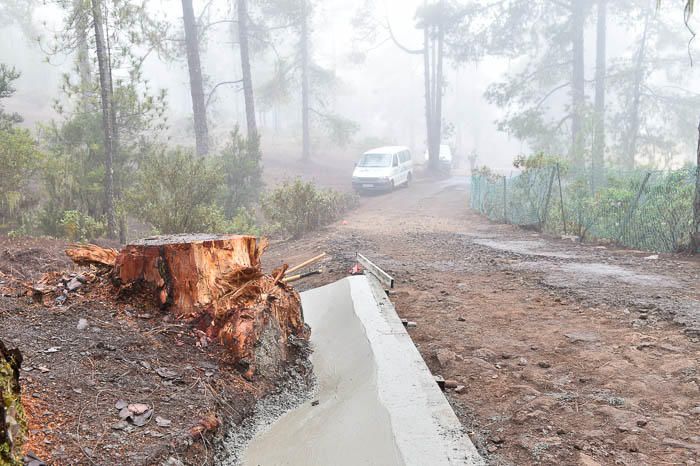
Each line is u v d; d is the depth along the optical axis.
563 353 5.28
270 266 11.30
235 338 4.31
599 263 9.59
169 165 13.20
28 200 13.14
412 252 11.73
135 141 17.14
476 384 4.70
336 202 21.52
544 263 9.75
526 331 6.00
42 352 3.72
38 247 10.13
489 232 15.33
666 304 6.49
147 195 12.89
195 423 3.30
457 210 22.69
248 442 3.60
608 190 12.82
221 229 13.23
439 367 5.12
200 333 4.46
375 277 8.58
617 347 5.31
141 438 3.04
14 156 12.05
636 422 3.81
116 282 4.82
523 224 16.08
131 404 3.35
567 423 3.88
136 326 4.42
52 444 2.79
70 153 15.16
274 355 4.59
